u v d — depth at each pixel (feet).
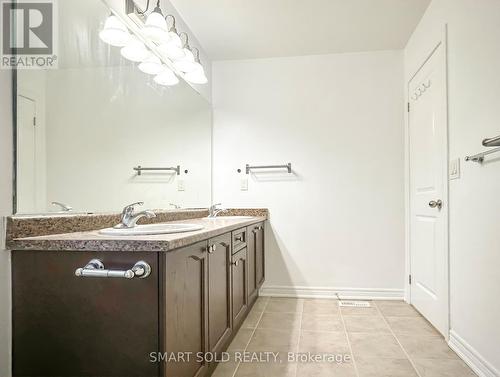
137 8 6.77
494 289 5.56
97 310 4.03
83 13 5.48
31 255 4.15
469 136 6.38
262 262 10.92
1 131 4.10
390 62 10.91
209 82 11.59
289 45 10.59
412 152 10.05
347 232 10.99
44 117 4.71
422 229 9.20
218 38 10.12
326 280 11.07
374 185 10.89
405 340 7.66
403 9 8.60
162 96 8.28
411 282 10.19
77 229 5.19
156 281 3.94
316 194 11.16
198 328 5.11
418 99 9.44
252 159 11.51
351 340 7.67
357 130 11.01
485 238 5.82
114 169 6.31
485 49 5.79
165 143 8.41
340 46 10.68
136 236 4.45
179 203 9.15
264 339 7.75
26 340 4.15
